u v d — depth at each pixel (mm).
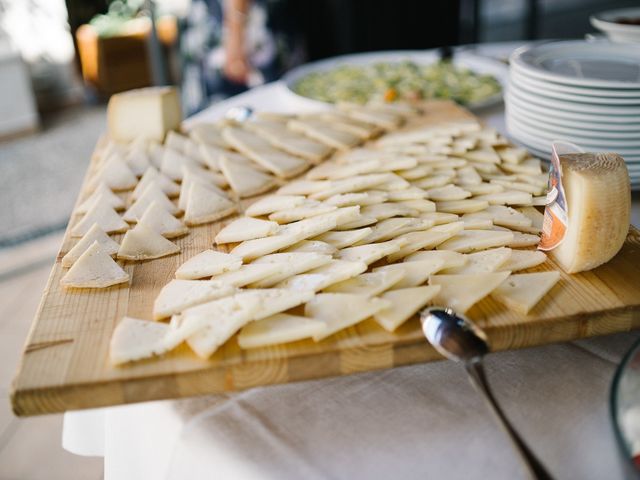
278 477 556
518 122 1145
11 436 1664
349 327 666
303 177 1108
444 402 626
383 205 917
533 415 604
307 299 688
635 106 955
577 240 727
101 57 4324
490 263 759
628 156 994
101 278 774
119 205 1015
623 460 457
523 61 1125
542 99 1054
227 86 2496
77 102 4500
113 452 738
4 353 1990
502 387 642
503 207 913
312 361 634
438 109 1381
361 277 732
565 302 700
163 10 4516
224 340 636
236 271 757
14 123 3850
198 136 1286
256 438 595
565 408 611
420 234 821
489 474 547
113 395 617
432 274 740
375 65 1860
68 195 3102
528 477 475
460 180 995
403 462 565
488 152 1093
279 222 902
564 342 709
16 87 3785
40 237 2709
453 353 593
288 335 643
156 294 750
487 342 606
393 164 1037
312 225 835
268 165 1124
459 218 879
